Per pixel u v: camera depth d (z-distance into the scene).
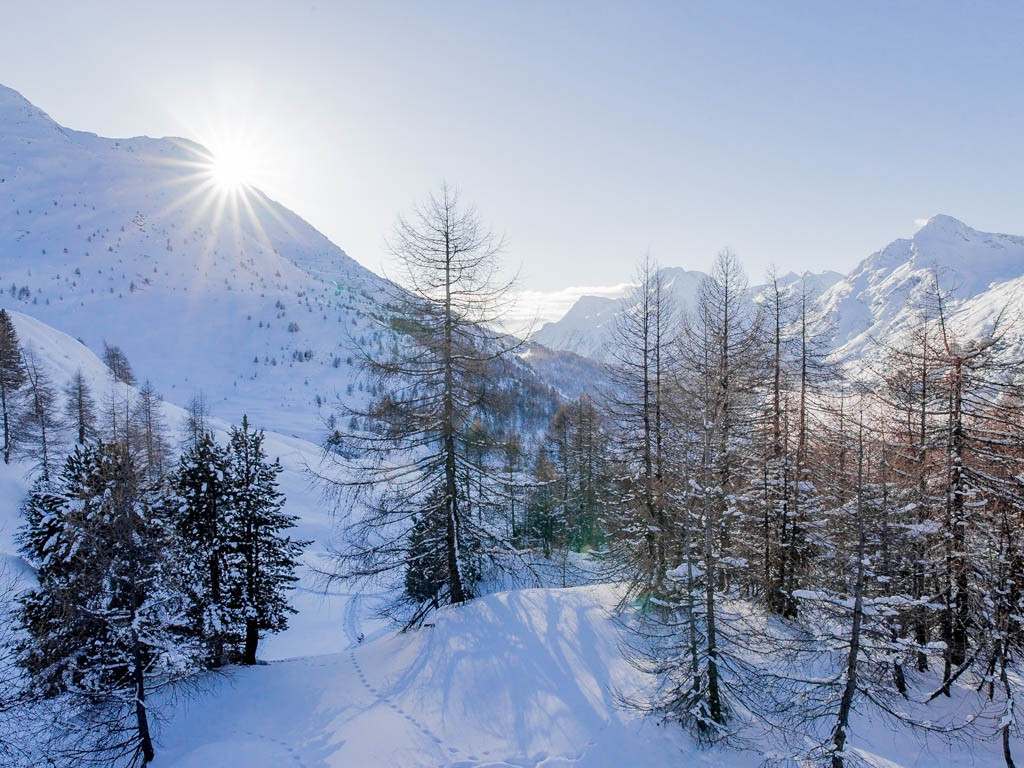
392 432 18.20
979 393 15.16
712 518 15.08
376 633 36.00
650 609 17.88
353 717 15.11
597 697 14.36
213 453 22.02
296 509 64.25
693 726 13.05
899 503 13.91
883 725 14.00
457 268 18.56
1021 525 15.02
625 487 20.94
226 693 18.69
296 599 43.56
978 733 13.74
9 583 29.33
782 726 12.83
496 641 16.95
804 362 19.92
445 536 19.08
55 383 70.81
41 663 15.24
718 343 19.38
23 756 15.39
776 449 19.75
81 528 15.07
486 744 13.30
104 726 16.09
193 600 19.22
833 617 11.63
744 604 19.05
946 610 15.22
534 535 31.86
